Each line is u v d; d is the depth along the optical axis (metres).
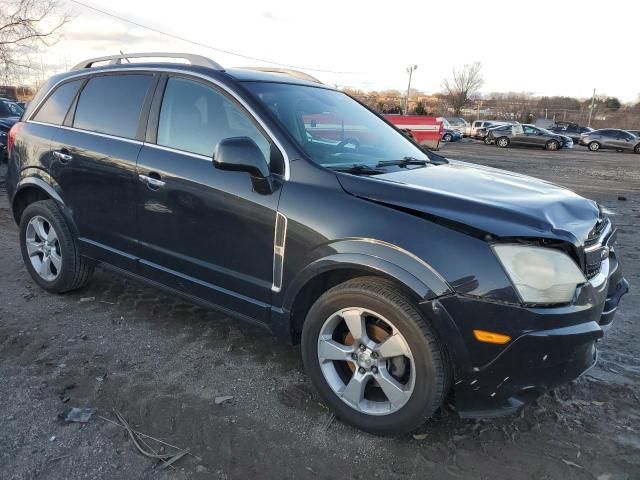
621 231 7.88
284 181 2.90
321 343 2.80
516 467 2.54
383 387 2.63
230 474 2.43
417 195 2.61
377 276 2.65
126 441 2.62
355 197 2.70
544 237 2.39
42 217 4.23
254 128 3.11
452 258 2.39
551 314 2.35
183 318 4.03
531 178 3.51
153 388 3.08
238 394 3.06
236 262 3.10
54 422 2.74
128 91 3.75
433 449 2.65
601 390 3.23
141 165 3.47
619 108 86.56
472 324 2.37
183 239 3.32
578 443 2.72
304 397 3.05
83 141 3.87
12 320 3.89
